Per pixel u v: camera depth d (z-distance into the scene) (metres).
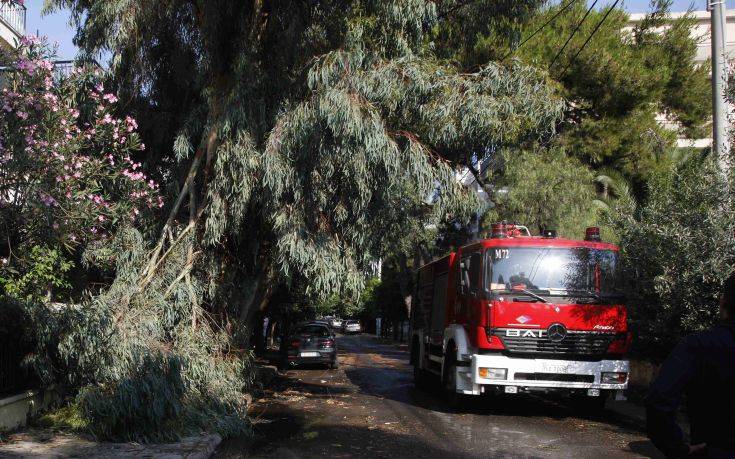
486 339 10.73
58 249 10.17
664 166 21.14
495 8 13.45
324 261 10.55
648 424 2.87
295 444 8.55
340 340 65.00
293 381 18.08
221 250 12.20
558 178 18.98
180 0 12.03
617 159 22.88
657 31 25.03
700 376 2.86
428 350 15.38
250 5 11.97
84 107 10.57
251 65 11.51
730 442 2.77
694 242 9.83
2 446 7.17
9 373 8.35
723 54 10.88
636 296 11.18
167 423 8.23
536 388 10.64
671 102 24.73
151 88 13.24
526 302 10.70
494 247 11.10
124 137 10.55
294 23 11.60
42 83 8.67
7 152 8.12
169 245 11.64
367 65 10.46
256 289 13.05
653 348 13.05
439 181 10.85
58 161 8.68
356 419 10.77
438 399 13.84
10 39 13.23
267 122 11.68
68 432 7.99
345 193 11.07
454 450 8.15
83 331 8.34
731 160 10.12
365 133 9.66
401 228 12.78
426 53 12.16
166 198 12.16
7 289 9.12
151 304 9.91
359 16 10.96
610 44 22.33
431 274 15.65
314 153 10.35
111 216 10.32
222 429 8.88
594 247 11.18
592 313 10.75
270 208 10.82
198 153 11.97
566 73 21.88
